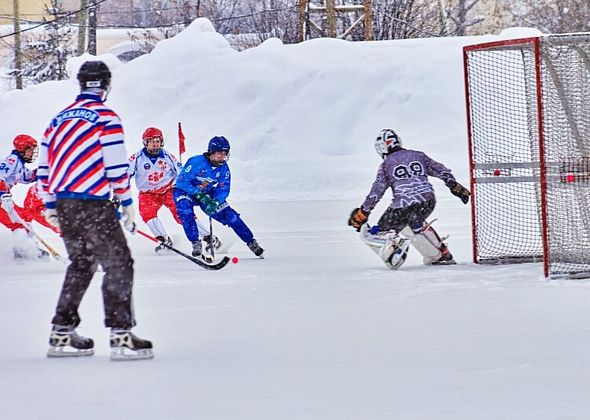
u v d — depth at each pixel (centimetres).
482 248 2514
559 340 1359
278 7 11112
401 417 968
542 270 2236
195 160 2747
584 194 2144
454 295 1845
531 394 1048
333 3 8531
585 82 2139
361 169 5684
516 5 12175
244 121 6812
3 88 12306
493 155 2544
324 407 1016
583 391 1055
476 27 12481
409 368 1198
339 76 7012
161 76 7519
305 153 6378
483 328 1469
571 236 2150
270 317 1633
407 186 2352
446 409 994
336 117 6631
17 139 2797
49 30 11856
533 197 2586
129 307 1330
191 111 7056
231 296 1912
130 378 1192
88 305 1855
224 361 1279
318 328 1510
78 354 1364
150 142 2994
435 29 10756
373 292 1912
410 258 2664
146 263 2709
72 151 1343
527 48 2373
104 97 1402
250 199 5334
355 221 2339
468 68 2533
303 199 5228
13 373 1242
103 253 1338
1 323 1669
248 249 3012
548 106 2131
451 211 4047
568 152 2133
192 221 2761
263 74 7206
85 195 1338
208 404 1042
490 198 2528
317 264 2505
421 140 6278
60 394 1109
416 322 1540
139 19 14800
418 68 6912
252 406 1029
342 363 1241
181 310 1739
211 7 12344
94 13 10925
